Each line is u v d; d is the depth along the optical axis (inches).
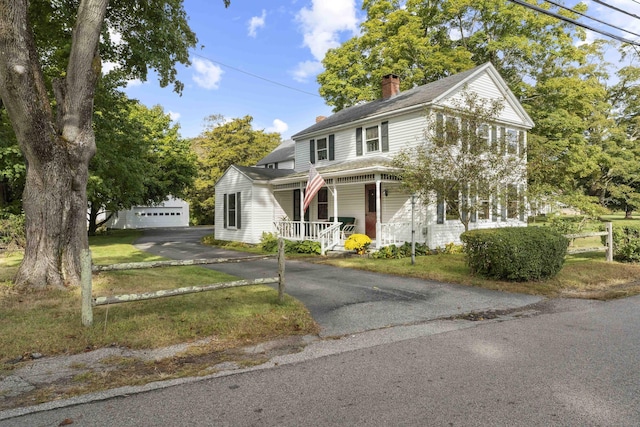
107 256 557.3
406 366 162.1
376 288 329.7
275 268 446.0
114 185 787.4
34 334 189.6
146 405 129.0
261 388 141.6
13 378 149.9
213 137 1708.9
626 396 132.6
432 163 471.8
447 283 350.0
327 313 250.4
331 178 601.9
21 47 253.6
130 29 469.1
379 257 507.8
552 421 116.3
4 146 576.7
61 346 178.5
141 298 204.5
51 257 285.6
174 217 1744.6
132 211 1640.0
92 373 155.1
